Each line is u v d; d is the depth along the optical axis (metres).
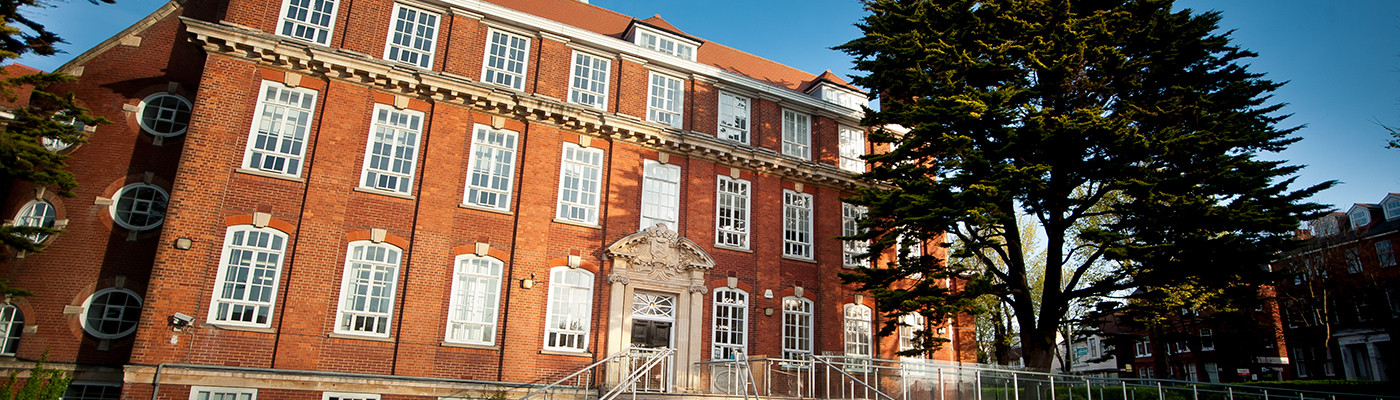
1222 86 20.67
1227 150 19.06
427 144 20.06
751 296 23.84
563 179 21.78
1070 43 19.80
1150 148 18.77
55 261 18.19
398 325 18.62
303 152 18.84
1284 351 41.91
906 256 22.84
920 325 26.91
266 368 17.02
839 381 23.20
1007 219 19.08
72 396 17.38
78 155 19.03
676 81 24.62
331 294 18.20
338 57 19.20
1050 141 19.03
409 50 20.73
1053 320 20.39
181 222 17.09
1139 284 19.98
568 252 21.12
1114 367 66.44
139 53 20.17
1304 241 18.64
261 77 18.92
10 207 18.36
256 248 17.78
